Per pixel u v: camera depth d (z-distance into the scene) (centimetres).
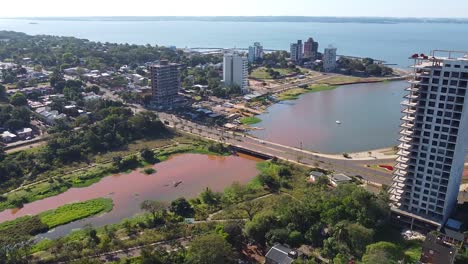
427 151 15612
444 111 14750
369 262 12569
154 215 17588
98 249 15138
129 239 16125
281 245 14475
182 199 18600
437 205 15962
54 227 17762
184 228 16612
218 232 15325
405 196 16738
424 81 14925
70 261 14388
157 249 14738
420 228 16212
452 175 15438
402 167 16562
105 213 18925
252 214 17538
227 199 19550
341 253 13950
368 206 15812
